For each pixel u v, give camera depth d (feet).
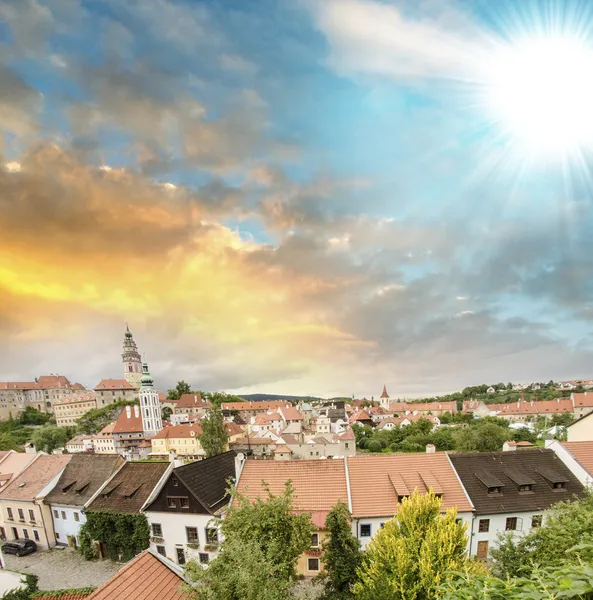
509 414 464.24
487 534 91.61
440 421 489.26
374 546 59.57
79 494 119.03
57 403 586.86
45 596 71.77
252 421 471.62
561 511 63.57
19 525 124.16
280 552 55.93
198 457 346.54
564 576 16.29
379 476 98.02
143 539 101.65
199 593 41.09
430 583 47.65
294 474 100.58
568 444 106.52
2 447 321.32
